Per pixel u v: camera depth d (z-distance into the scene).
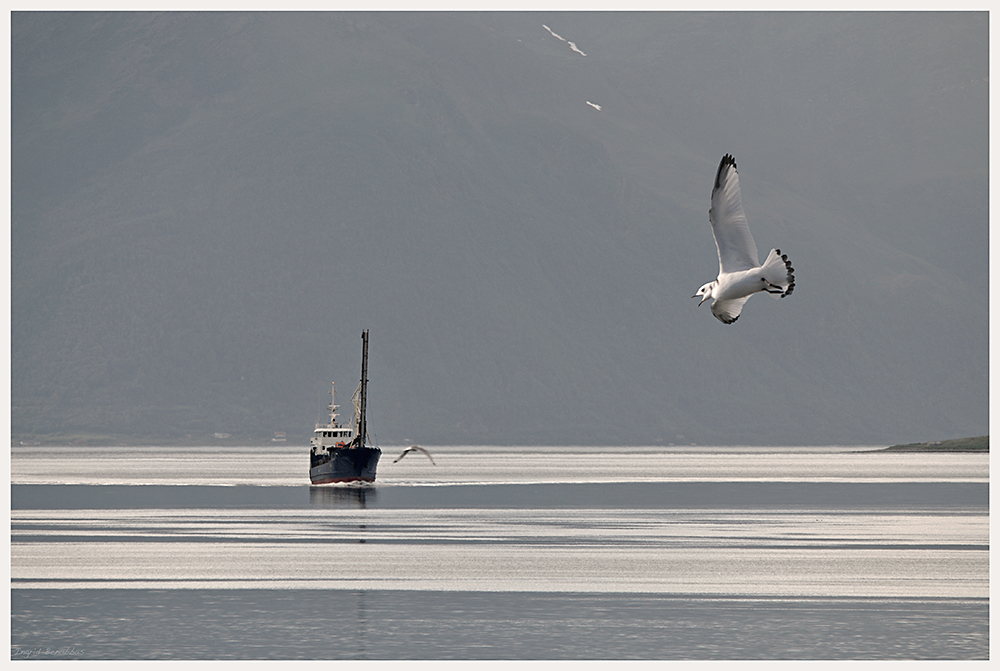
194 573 63.31
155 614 51.47
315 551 73.44
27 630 48.38
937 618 50.34
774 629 48.34
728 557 69.94
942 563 66.56
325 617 50.91
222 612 52.00
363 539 81.00
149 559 69.19
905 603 53.59
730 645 45.84
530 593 56.62
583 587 58.34
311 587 58.44
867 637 47.00
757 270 25.02
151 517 100.56
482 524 93.44
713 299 25.25
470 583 59.78
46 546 75.81
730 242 25.64
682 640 46.53
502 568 65.44
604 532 86.25
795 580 60.22
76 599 54.88
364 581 60.41
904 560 68.00
